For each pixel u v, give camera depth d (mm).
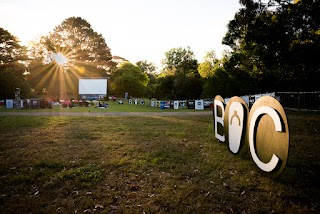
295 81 25438
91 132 10109
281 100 20594
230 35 26031
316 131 9906
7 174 5094
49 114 18547
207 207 3555
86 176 4797
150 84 74250
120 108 25797
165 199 3801
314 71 22250
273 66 23094
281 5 20438
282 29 19312
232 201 3740
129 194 4023
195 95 37500
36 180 4684
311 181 4535
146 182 4555
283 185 4312
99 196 3936
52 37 61000
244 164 5617
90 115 17875
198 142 8156
